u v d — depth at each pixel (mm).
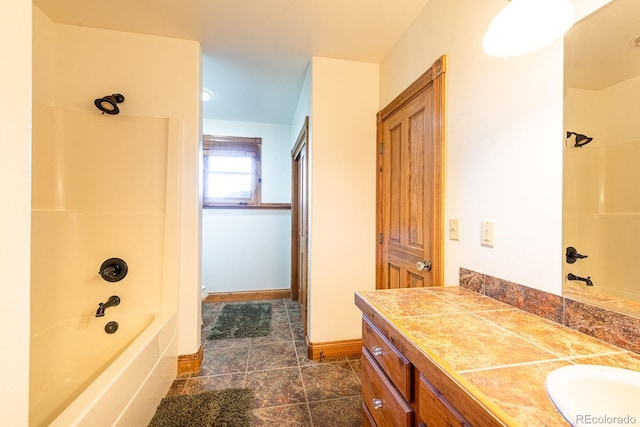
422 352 688
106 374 1114
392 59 1982
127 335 1763
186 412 1489
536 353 676
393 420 874
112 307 1796
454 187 1333
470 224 1230
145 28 1812
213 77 2439
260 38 1896
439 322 869
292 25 1762
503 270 1062
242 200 3574
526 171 969
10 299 535
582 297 797
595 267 768
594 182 772
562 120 849
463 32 1266
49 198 1703
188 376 1849
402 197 1825
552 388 521
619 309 716
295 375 1868
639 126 680
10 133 536
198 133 1954
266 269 3607
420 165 1606
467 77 1245
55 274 1646
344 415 1495
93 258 1784
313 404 1579
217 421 1430
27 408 564
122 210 1831
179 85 1915
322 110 2109
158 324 1608
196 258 1936
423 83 1553
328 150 2121
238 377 1842
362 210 2184
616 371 577
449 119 1366
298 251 3428
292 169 3414
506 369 605
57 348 1642
